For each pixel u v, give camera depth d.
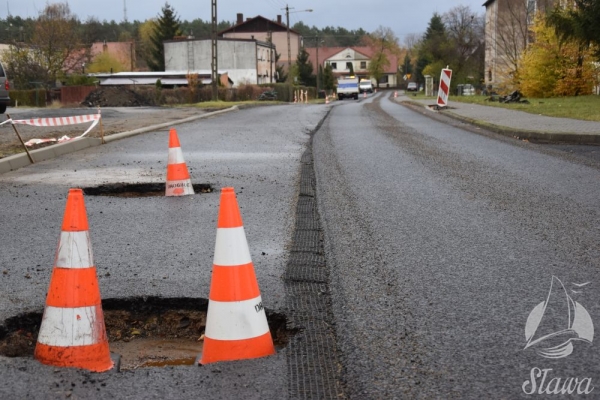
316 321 4.32
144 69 110.38
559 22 34.88
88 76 69.62
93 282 3.82
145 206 8.23
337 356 3.81
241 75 88.62
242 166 11.61
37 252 6.11
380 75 154.88
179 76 76.56
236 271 3.85
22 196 8.81
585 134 15.81
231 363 3.74
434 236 6.56
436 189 9.23
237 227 3.90
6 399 3.31
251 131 19.33
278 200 8.50
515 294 4.83
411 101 46.91
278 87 71.31
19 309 4.56
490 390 3.38
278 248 6.16
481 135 17.97
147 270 5.48
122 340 4.45
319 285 5.08
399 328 4.21
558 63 42.03
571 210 7.71
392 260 5.74
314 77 110.38
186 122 23.03
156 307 4.79
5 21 97.19
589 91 42.00
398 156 13.05
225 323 3.82
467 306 4.59
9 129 17.75
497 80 64.50
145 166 11.55
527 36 53.66
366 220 7.31
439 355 3.80
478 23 83.62
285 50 121.62
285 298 4.75
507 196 8.64
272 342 4.00
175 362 4.07
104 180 9.99
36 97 49.81
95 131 17.61
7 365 3.71
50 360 3.74
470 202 8.27
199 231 6.89
